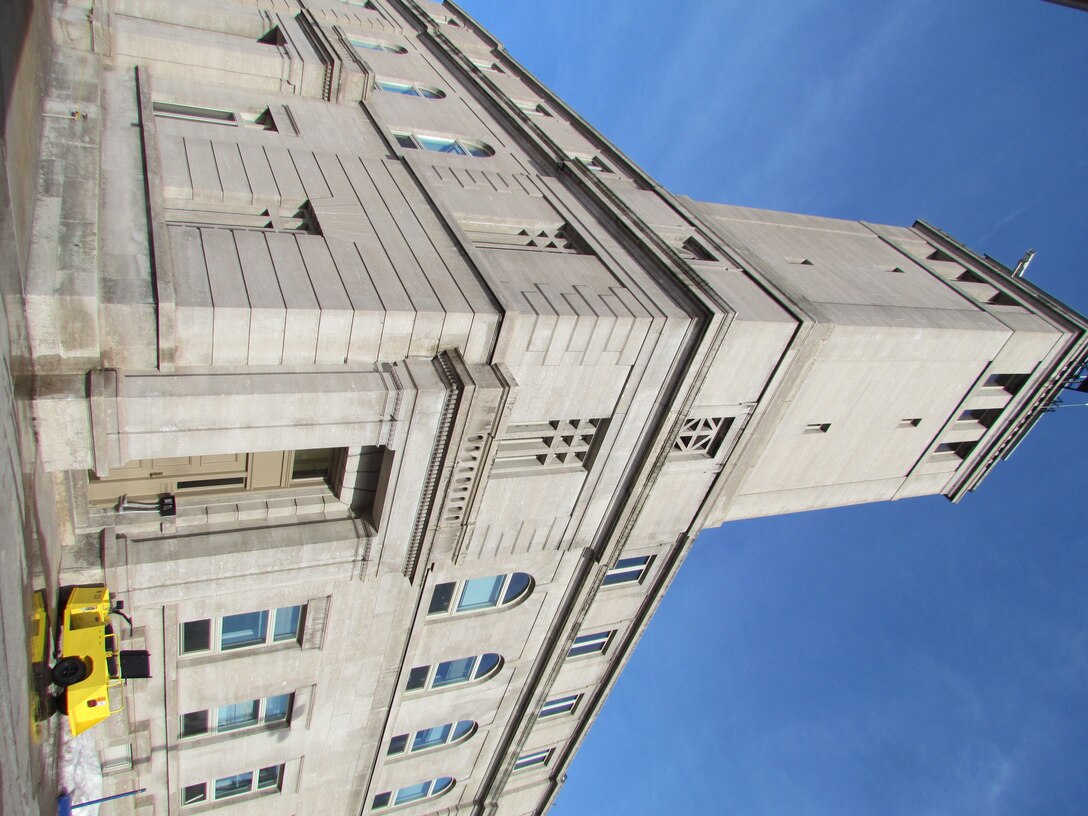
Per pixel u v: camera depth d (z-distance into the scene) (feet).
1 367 26.08
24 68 31.42
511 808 79.36
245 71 59.41
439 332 43.19
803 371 57.31
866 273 72.54
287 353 39.78
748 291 57.41
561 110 88.22
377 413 42.22
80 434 35.17
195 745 52.54
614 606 68.03
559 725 76.33
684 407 53.47
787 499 69.77
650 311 49.44
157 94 54.65
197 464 43.86
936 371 65.67
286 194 46.80
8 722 27.12
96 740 46.34
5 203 27.27
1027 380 72.49
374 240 45.68
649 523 61.67
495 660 66.03
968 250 83.92
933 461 75.66
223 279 38.17
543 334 46.06
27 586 30.73
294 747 57.00
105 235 37.60
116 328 34.99
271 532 45.83
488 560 56.24
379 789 65.51
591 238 56.90
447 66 85.35
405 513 47.93
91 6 51.96
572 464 54.75
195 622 47.80
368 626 53.42
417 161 57.26
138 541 42.39
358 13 89.04
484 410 44.62
